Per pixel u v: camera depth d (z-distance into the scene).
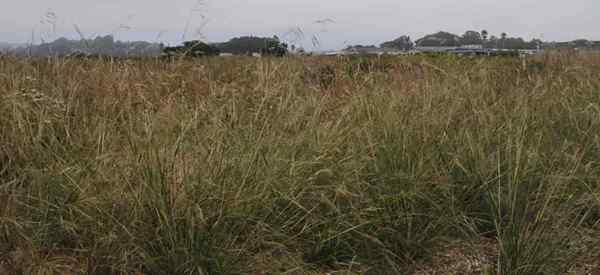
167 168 3.25
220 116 4.29
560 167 4.12
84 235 3.16
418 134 4.15
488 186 3.86
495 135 4.51
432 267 3.36
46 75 5.39
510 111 5.09
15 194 3.40
